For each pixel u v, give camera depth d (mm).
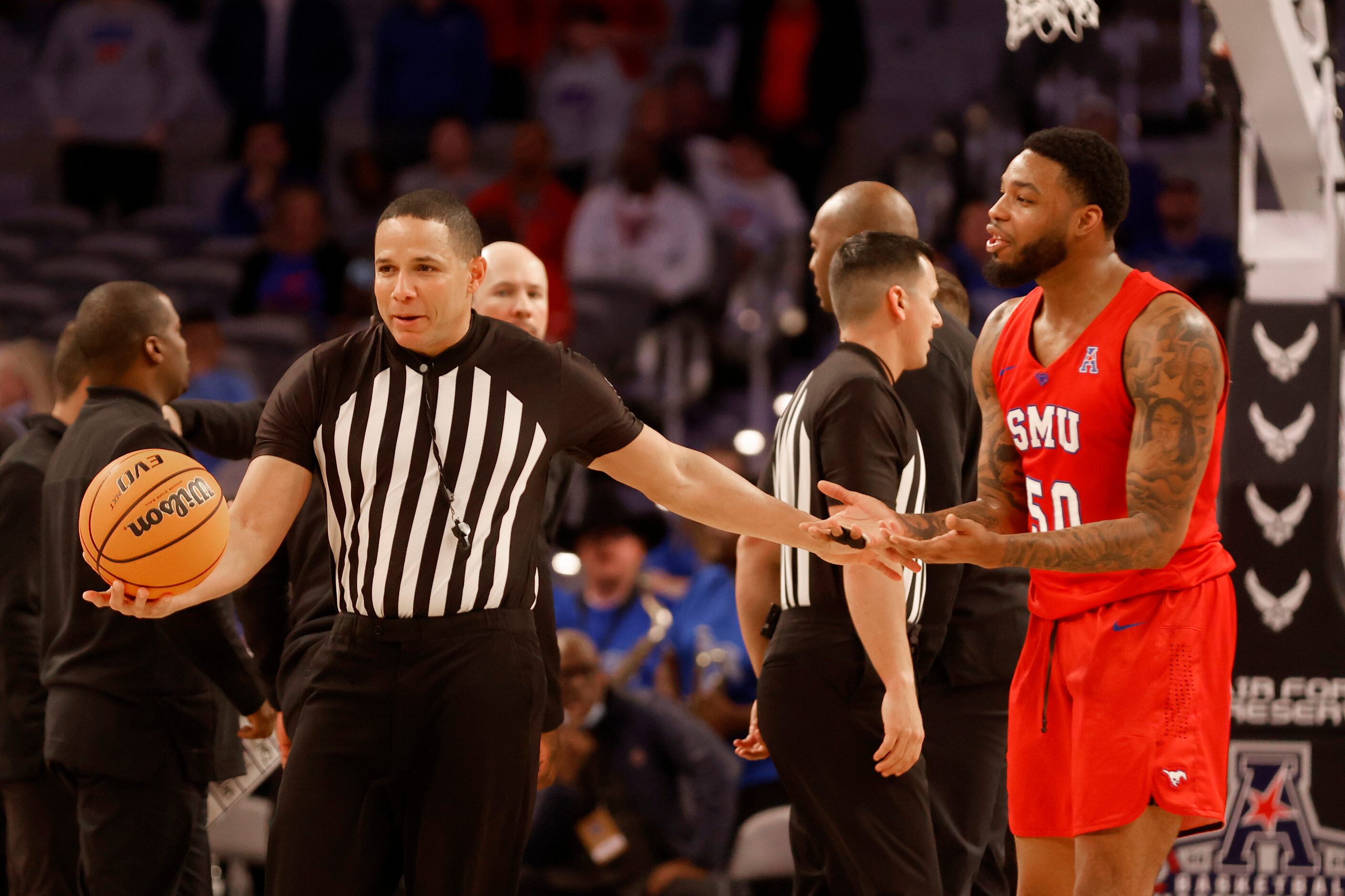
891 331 12383
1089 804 10727
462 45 41125
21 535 14047
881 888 11781
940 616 12898
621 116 41094
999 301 32594
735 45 41125
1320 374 14930
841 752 11898
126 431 12914
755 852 18469
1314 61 16234
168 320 13539
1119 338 10742
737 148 36969
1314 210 16047
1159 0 38188
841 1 38406
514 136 40812
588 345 33500
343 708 10125
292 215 37000
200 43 46938
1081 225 10844
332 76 42719
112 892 12836
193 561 9727
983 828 13133
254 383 33156
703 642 20984
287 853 10086
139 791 12953
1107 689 10773
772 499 10883
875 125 41062
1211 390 10344
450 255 9992
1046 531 11320
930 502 12992
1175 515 10320
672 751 18078
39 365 25719
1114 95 38000
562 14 42844
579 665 17891
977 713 13164
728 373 33500
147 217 41469
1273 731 14656
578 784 18031
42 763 13992
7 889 16078
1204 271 34188
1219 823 10812
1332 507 14727
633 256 35062
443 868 10016
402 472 10102
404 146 41188
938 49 43812
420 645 10039
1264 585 14742
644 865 17922
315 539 12031
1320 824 14547
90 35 42500
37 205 43438
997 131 36719
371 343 10336
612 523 21438
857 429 11852
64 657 13047
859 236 12555
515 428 10219
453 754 9984
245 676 12852
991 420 11844
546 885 17859
